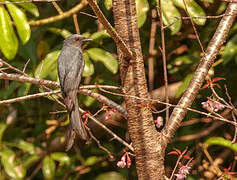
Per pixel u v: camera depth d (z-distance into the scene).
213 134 12.22
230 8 7.93
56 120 12.84
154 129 7.35
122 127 12.69
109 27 6.64
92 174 13.12
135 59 7.23
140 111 7.24
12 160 11.99
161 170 7.33
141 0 9.98
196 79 7.59
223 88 12.02
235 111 7.46
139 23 9.90
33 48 11.93
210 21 11.66
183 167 7.43
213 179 11.55
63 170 12.70
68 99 8.27
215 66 12.12
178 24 10.10
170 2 10.18
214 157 12.20
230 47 10.36
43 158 12.60
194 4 10.06
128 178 12.64
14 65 11.86
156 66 12.70
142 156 7.28
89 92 7.73
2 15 9.77
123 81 7.32
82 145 12.98
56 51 10.72
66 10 12.70
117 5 7.28
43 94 7.57
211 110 7.31
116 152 12.95
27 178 12.87
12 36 9.78
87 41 10.25
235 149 10.06
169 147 12.15
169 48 12.39
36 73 10.48
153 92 11.80
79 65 9.48
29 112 13.19
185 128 12.30
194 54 11.92
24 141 12.52
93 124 12.29
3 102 7.42
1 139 12.35
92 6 6.35
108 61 10.59
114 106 7.70
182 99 7.55
